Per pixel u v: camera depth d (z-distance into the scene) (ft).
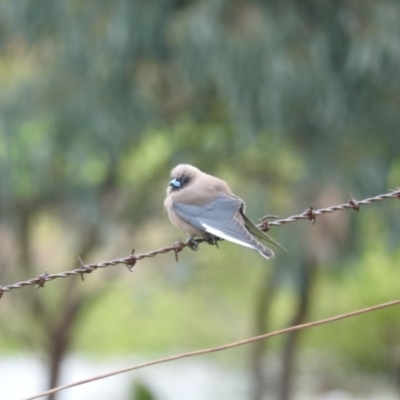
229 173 55.47
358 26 47.16
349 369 70.13
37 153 50.90
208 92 51.44
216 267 62.54
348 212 50.03
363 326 69.77
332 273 53.31
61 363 60.34
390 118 49.75
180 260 58.39
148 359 81.56
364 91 48.26
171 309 78.84
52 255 62.44
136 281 59.72
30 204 54.90
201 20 45.88
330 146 49.78
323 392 69.77
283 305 75.25
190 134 54.44
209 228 28.50
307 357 70.85
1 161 50.78
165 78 50.65
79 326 69.51
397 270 69.56
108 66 48.75
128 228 56.34
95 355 85.40
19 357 90.58
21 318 62.90
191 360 78.28
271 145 52.19
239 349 73.31
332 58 47.09
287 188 53.93
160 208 55.93
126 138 50.78
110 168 53.98
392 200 50.75
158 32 47.62
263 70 45.70
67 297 59.82
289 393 62.69
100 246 57.16
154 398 54.34
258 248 26.73
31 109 50.44
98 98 49.39
